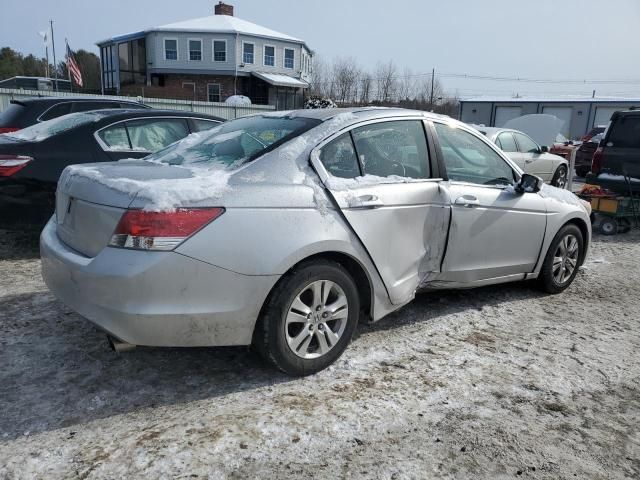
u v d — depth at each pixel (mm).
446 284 4008
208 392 3000
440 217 3785
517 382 3242
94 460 2387
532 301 4762
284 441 2570
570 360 3582
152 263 2592
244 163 3102
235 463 2400
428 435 2676
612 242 7668
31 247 5902
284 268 2900
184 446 2500
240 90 40344
